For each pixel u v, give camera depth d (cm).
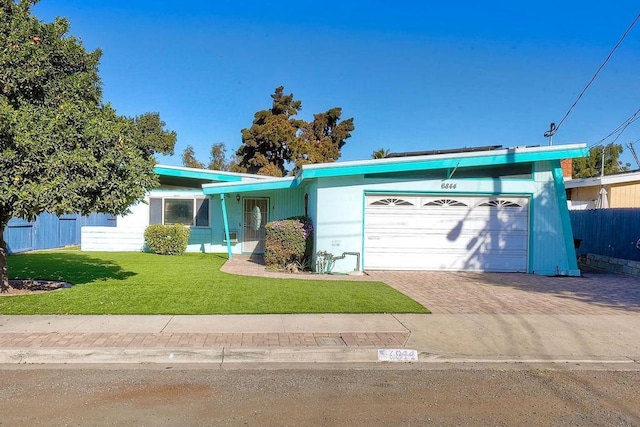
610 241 1667
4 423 440
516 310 909
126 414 464
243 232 1978
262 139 3794
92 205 904
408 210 1442
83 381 559
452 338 730
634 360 662
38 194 787
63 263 1497
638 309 932
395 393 532
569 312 900
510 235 1452
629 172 2422
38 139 804
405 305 921
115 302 909
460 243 1448
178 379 570
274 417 461
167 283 1127
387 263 1441
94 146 878
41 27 927
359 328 763
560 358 666
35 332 710
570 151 1393
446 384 565
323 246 1398
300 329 750
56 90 924
